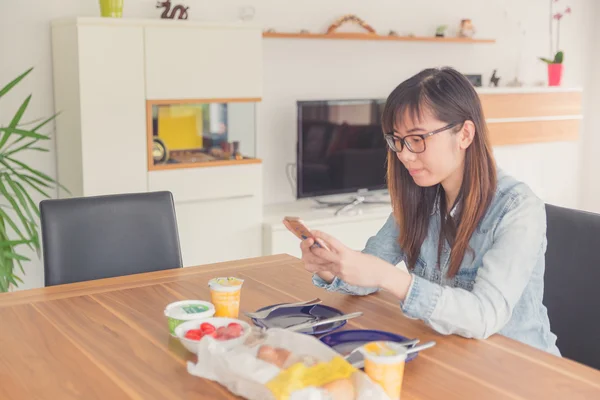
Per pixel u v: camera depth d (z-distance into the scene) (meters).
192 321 1.45
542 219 1.56
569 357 1.81
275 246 3.81
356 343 1.40
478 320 1.44
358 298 1.77
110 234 2.20
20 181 3.58
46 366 1.33
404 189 1.73
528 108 5.12
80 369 1.31
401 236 1.77
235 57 3.63
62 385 1.24
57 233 2.13
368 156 4.44
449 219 1.66
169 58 3.44
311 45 4.34
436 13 4.86
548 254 1.86
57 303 1.74
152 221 2.27
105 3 3.37
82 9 3.62
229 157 3.75
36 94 3.56
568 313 1.81
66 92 3.43
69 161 3.48
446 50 4.97
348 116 4.31
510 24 5.29
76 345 1.44
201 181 3.61
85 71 3.24
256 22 3.83
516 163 5.54
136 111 3.39
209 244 3.69
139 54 3.36
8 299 1.77
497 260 1.50
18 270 3.62
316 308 1.64
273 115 4.27
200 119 3.65
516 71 5.39
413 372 1.30
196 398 1.19
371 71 4.62
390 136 1.57
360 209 4.24
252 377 1.14
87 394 1.20
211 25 3.53
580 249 1.80
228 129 3.74
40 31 3.53
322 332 1.46
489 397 1.19
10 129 2.98
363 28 4.52
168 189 3.53
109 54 3.29
